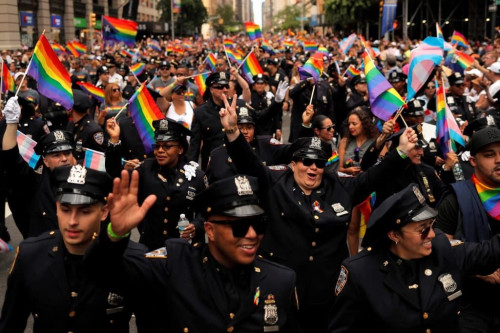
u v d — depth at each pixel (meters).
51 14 48.22
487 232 3.95
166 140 5.00
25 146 6.00
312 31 83.44
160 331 2.93
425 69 6.31
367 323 3.19
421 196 3.11
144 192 5.14
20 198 6.26
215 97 7.56
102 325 3.12
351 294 3.17
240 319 2.76
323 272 4.22
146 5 91.12
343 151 7.07
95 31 50.69
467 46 17.34
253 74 11.92
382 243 3.24
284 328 2.85
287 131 17.39
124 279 2.74
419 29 51.03
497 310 3.81
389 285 3.11
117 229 2.54
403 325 3.07
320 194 4.36
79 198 2.97
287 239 4.26
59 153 4.99
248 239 2.76
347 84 13.23
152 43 32.44
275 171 4.52
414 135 4.22
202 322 2.76
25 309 3.24
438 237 3.32
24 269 3.17
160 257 2.92
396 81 10.41
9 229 8.52
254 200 2.78
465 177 5.28
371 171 4.36
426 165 5.40
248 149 4.23
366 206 5.75
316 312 4.26
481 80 10.38
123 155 7.11
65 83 6.43
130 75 15.20
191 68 21.38
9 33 40.16
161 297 2.88
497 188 3.95
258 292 2.83
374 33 51.28
